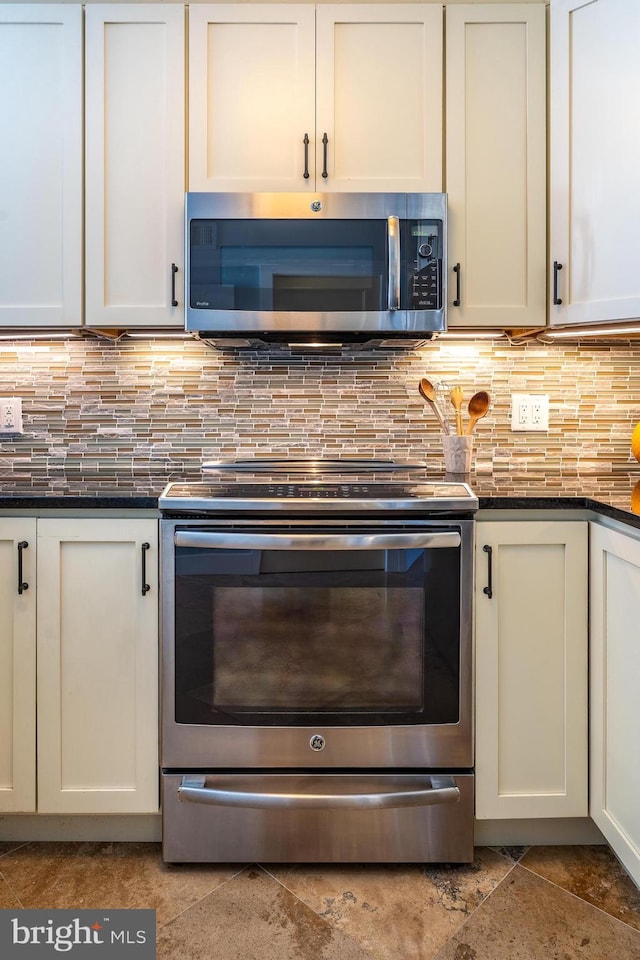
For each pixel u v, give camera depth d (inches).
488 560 60.1
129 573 60.6
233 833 60.9
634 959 51.7
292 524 58.8
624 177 62.1
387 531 59.1
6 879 59.9
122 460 77.9
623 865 57.1
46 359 77.3
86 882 59.7
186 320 65.3
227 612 59.6
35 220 67.2
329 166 67.1
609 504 56.7
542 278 68.0
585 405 78.4
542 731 61.5
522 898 58.0
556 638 61.1
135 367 77.5
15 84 66.7
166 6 66.4
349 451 78.2
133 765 61.6
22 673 61.0
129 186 67.1
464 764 60.8
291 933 54.2
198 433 77.9
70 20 66.6
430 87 67.1
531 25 67.2
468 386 78.2
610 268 63.2
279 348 77.2
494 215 67.7
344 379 77.9
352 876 60.7
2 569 60.6
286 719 60.1
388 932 54.3
